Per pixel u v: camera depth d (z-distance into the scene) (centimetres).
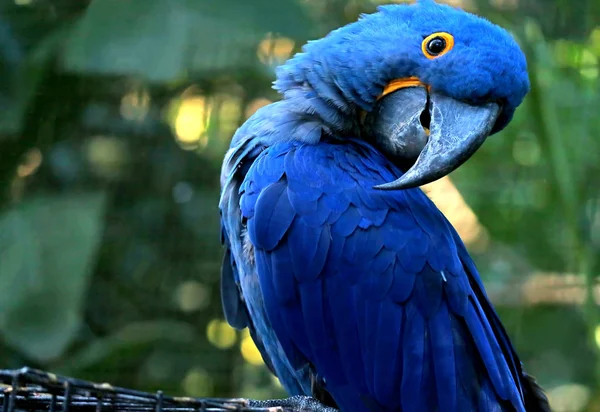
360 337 589
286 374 686
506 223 1055
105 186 1059
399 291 584
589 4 1000
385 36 641
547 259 1052
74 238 935
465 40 623
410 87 639
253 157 651
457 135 610
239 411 432
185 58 903
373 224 592
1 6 1002
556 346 1137
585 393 1153
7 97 984
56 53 973
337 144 646
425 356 582
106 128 1066
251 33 923
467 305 598
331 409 597
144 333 1014
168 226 1072
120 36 909
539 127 950
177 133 1095
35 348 882
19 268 912
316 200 598
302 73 664
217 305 1074
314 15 1042
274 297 604
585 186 947
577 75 991
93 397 431
